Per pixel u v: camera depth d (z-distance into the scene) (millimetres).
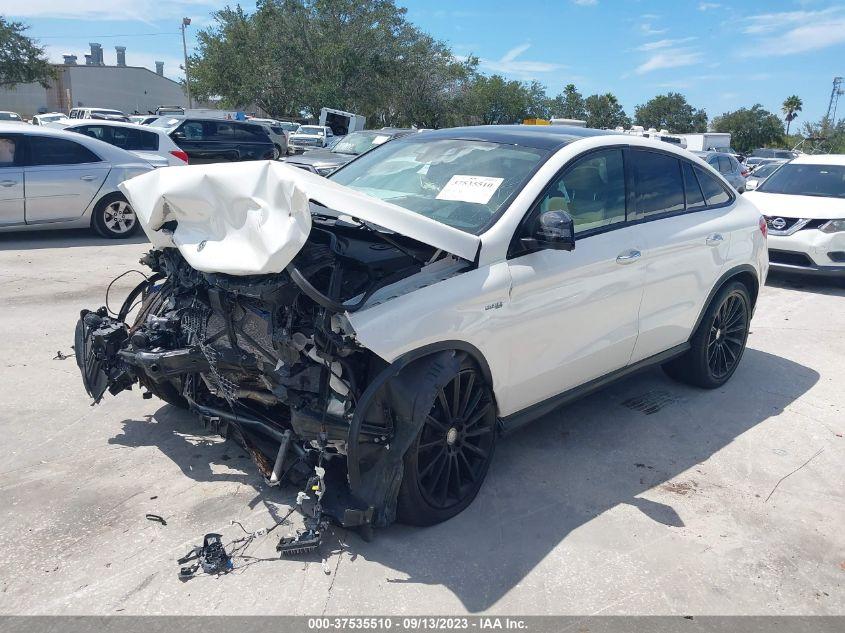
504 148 4129
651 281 4383
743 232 5215
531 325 3641
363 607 2826
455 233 3324
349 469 2994
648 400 5141
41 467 3783
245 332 3311
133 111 67438
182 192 3186
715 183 5219
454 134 4531
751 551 3359
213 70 47375
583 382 4207
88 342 4062
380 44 47156
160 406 4598
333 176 4590
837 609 2990
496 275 3432
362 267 3156
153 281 4320
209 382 3750
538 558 3207
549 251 3729
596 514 3602
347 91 46938
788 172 10281
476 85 65250
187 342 3666
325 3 45812
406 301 3105
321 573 3010
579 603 2932
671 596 3010
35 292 7270
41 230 10922
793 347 6613
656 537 3428
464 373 3402
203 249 3137
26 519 3314
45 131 9875
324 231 3291
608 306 4102
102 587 2877
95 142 10281
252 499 3539
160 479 3705
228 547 3145
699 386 5367
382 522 3076
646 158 4574
